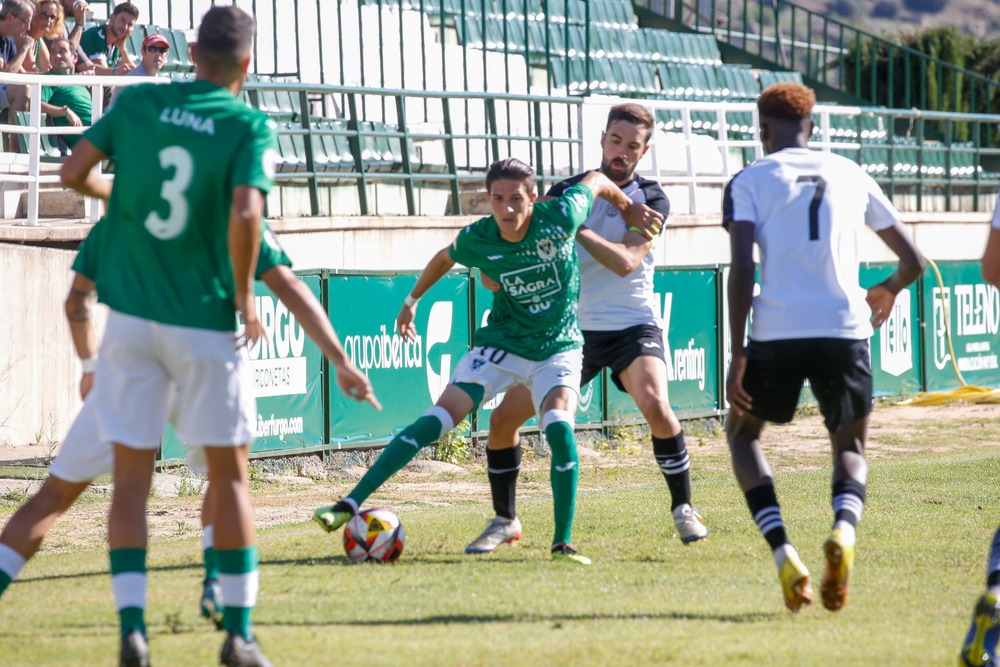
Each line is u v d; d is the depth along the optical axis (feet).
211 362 44.16
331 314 133.49
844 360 56.54
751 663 44.91
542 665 44.42
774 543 55.36
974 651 43.93
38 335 131.54
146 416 44.70
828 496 99.86
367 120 210.18
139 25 191.72
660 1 336.08
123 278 44.34
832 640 49.16
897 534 79.56
